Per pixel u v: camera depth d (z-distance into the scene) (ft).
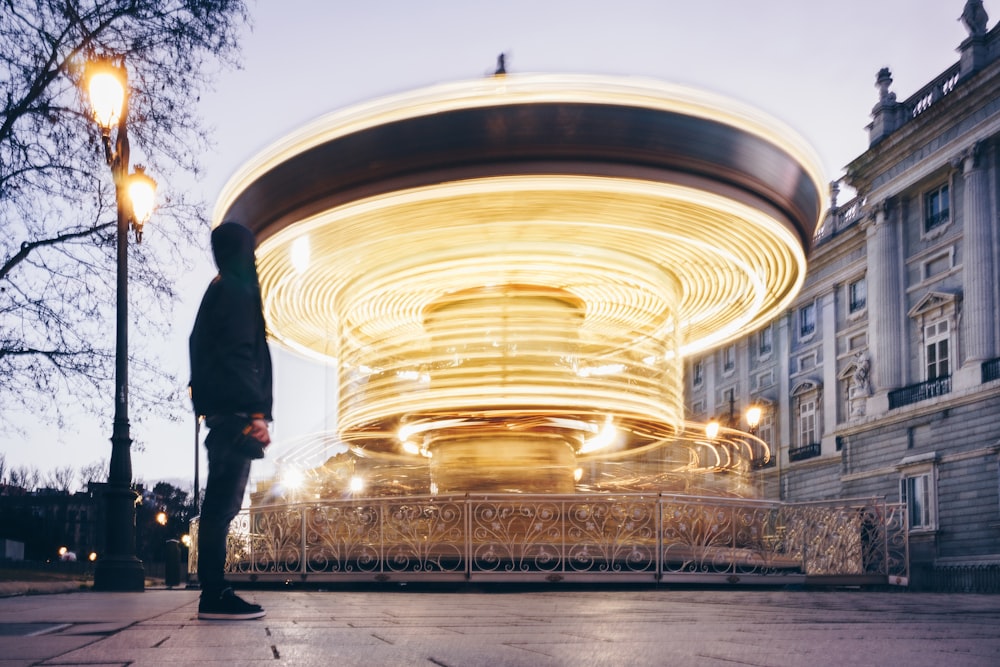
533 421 35.06
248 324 13.65
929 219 129.59
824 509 40.24
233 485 13.51
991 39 120.06
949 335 122.72
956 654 7.93
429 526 32.35
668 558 32.58
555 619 13.19
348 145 25.16
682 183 25.09
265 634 10.06
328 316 37.50
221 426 13.55
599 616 14.19
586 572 31.55
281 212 27.17
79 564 106.42
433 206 25.90
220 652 7.84
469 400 31.48
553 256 29.07
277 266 30.66
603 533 32.37
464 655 7.55
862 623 12.65
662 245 29.94
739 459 48.91
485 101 23.97
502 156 24.25
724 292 35.50
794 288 34.78
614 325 38.78
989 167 116.98
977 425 114.83
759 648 8.36
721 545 34.94
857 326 146.92
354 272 31.37
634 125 24.14
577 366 31.81
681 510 33.78
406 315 34.96
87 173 52.65
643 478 46.57
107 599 24.63
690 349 44.29
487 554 31.50
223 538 13.39
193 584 49.01
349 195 25.63
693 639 9.41
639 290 33.35
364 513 33.45
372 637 9.59
